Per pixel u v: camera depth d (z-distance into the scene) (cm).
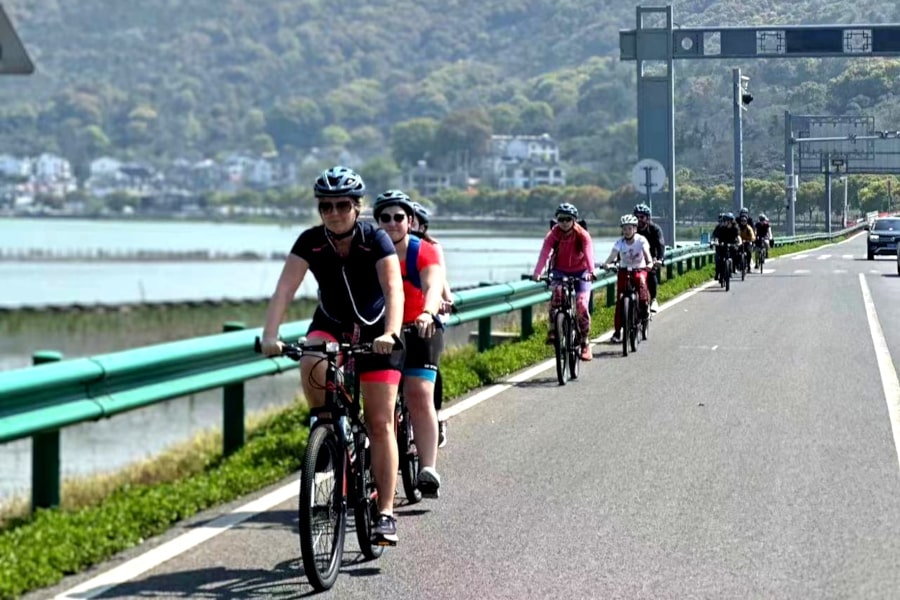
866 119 14362
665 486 1355
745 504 1266
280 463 1458
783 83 19512
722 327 3319
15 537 1098
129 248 17612
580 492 1330
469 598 957
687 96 14500
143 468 1541
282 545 1132
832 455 1528
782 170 14600
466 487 1362
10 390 1122
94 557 1076
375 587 991
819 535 1140
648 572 1023
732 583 989
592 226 15788
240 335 1530
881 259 8981
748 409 1900
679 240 8438
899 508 1246
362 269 1041
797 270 7088
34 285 12925
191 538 1158
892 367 2416
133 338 8738
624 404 1964
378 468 1069
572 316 2277
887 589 972
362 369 1068
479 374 2262
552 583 995
